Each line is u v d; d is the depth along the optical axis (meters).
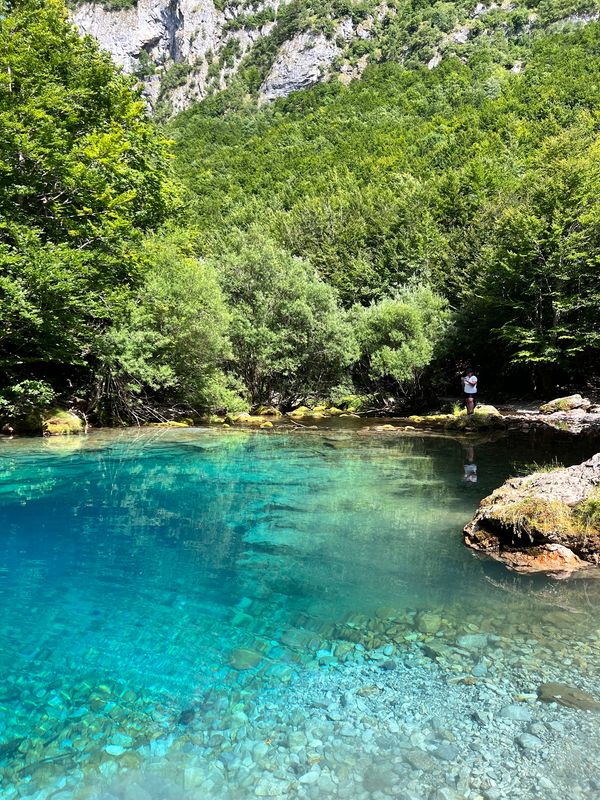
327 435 14.77
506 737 2.82
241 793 2.45
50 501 7.49
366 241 40.50
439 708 3.07
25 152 12.29
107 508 7.22
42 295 12.23
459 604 4.46
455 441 13.58
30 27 14.42
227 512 7.16
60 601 4.50
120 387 16.12
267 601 4.54
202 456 11.13
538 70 68.31
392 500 7.80
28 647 3.75
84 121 15.45
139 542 5.97
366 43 125.00
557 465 10.16
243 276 21.50
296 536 6.23
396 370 21.08
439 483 8.82
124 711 3.05
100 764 2.64
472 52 100.56
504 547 5.69
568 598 4.56
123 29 160.38
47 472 9.27
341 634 3.97
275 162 71.12
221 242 28.05
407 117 76.25
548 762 2.64
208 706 3.10
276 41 141.38
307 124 87.25
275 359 21.59
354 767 2.62
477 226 30.83
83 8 162.75
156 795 2.45
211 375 18.89
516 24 108.62
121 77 18.41
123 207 14.46
